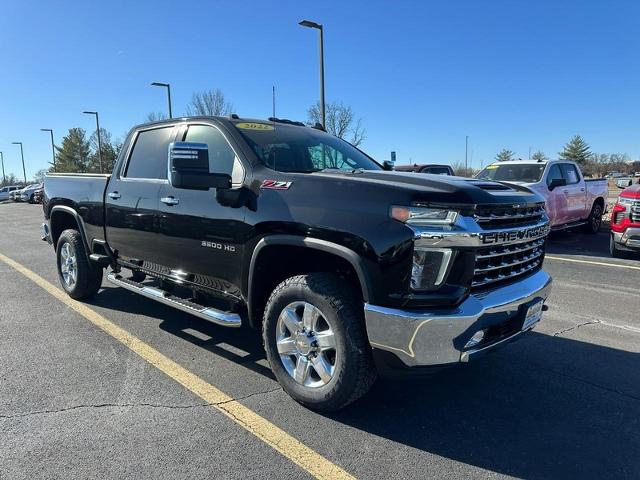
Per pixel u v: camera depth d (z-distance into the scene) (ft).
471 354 9.86
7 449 9.48
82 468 8.93
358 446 9.84
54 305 19.26
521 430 10.59
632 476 9.06
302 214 10.69
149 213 14.89
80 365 13.47
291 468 9.06
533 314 11.48
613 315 18.70
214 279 13.11
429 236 9.36
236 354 14.39
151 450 9.52
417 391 12.34
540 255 12.62
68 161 238.68
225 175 11.87
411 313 9.35
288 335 11.47
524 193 11.74
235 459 9.29
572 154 267.18
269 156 12.84
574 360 14.40
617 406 11.69
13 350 14.52
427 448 9.84
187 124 14.66
